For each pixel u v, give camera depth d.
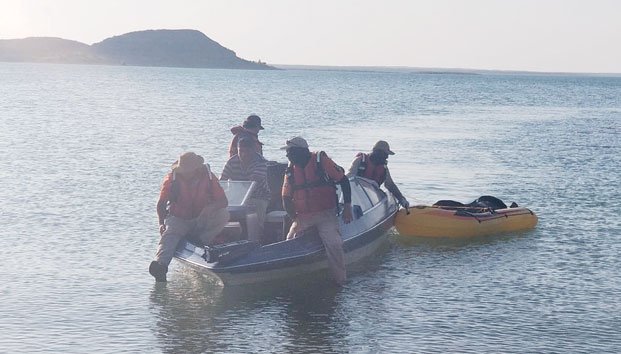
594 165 28.67
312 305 11.91
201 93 97.69
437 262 14.57
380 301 12.12
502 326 11.03
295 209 13.09
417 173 25.97
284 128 43.81
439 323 11.13
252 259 12.53
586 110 76.12
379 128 45.66
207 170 13.05
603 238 16.45
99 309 11.53
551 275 13.71
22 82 125.19
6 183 21.77
